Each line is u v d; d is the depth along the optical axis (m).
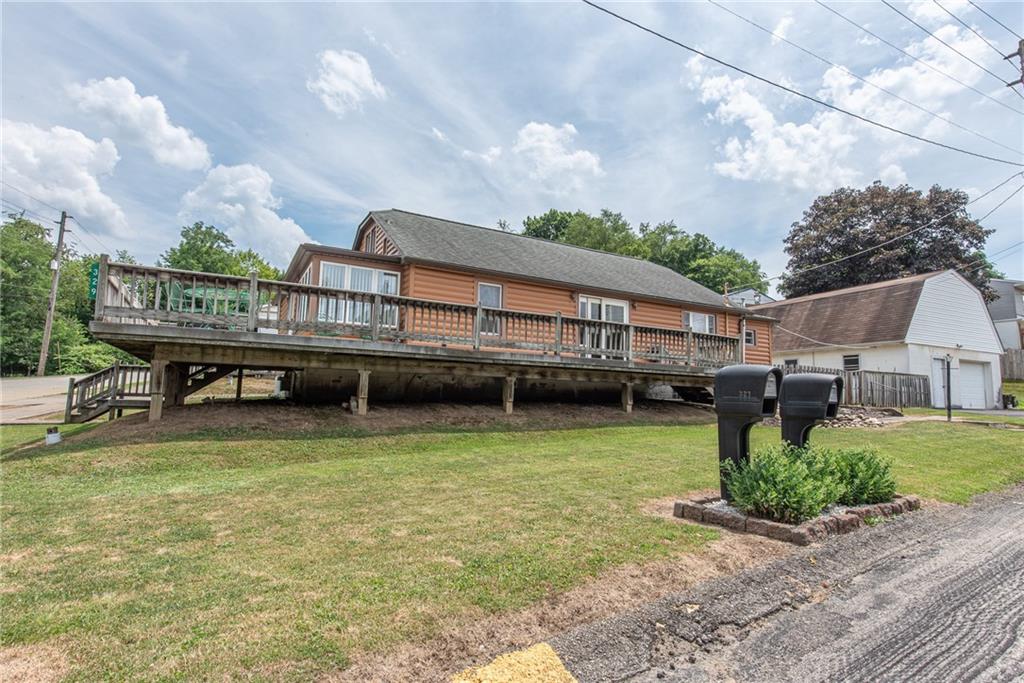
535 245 18.27
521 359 10.86
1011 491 6.44
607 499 5.07
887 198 32.72
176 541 3.74
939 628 2.86
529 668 2.34
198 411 8.73
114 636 2.42
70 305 36.91
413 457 7.31
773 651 2.59
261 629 2.49
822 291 34.91
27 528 4.05
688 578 3.31
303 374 9.97
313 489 5.35
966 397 23.19
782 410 5.61
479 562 3.35
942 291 22.88
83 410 10.77
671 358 13.38
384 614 2.66
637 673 2.37
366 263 12.80
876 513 4.86
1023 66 11.81
